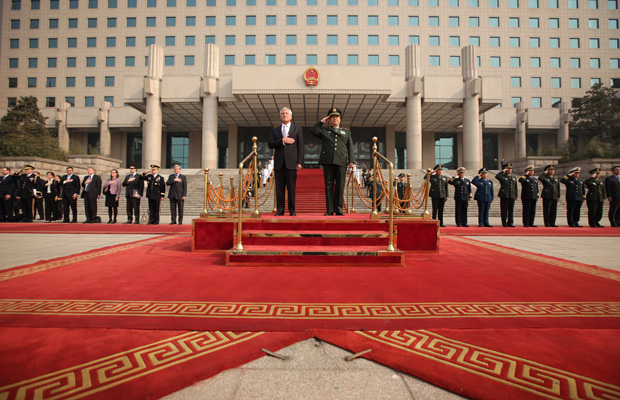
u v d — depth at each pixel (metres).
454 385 1.64
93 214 12.95
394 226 5.41
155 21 39.44
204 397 1.55
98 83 39.28
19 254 5.45
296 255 4.40
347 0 39.06
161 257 5.12
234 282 3.58
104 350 1.96
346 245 4.93
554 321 2.47
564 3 40.34
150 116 29.05
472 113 28.75
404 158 38.28
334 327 2.34
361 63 38.47
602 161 22.20
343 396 1.58
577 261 5.11
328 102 29.84
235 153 36.81
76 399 1.50
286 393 1.60
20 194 13.11
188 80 29.27
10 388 1.56
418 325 2.38
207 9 39.19
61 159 26.45
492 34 39.53
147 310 2.65
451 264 4.70
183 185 12.40
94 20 40.03
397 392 1.62
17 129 30.11
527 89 39.47
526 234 9.40
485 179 12.12
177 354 1.93
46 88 39.72
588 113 36.34
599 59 40.34
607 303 2.91
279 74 27.73
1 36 40.69
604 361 1.86
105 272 4.06
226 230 5.57
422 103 29.75
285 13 38.84
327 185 6.63
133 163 38.81
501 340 2.14
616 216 12.41
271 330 2.28
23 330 2.23
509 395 1.56
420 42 38.91
